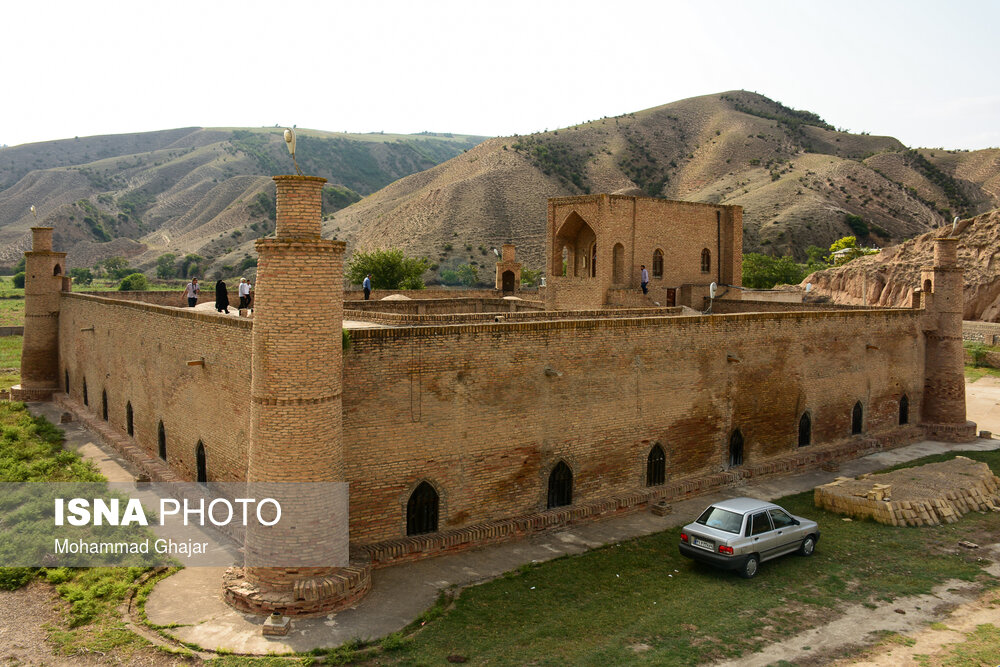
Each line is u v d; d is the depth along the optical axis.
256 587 14.33
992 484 22.70
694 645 12.99
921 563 17.12
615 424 20.70
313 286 14.19
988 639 13.36
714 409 23.12
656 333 21.47
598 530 19.23
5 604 14.48
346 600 14.33
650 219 36.28
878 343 28.81
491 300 39.38
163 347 22.98
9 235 182.50
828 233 110.06
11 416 31.86
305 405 14.19
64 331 36.06
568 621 13.89
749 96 186.88
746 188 131.88
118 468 24.17
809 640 13.27
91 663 12.18
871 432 28.75
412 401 16.97
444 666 12.16
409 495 17.09
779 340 24.91
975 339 55.31
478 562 16.86
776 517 17.06
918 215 121.06
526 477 19.02
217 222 187.62
